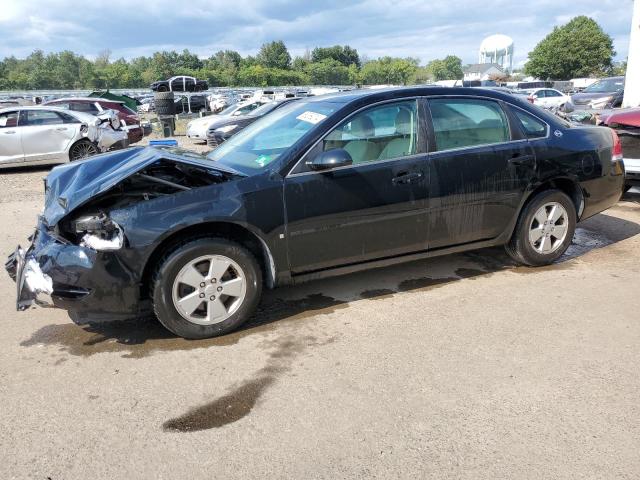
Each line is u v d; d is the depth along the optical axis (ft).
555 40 250.78
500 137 14.85
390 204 13.30
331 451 8.39
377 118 13.44
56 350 11.84
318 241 12.75
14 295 15.07
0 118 40.37
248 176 12.14
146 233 11.12
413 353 11.34
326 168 12.21
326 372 10.68
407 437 8.68
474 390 9.93
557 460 8.08
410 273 16.07
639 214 23.00
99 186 11.69
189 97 110.01
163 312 11.57
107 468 8.13
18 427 9.13
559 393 9.77
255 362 11.14
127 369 10.97
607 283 14.94
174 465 8.16
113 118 46.01
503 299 13.99
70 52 351.25
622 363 10.75
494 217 14.87
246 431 8.92
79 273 10.94
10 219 24.31
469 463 8.07
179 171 13.25
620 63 278.67
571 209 16.03
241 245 12.09
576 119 29.91
